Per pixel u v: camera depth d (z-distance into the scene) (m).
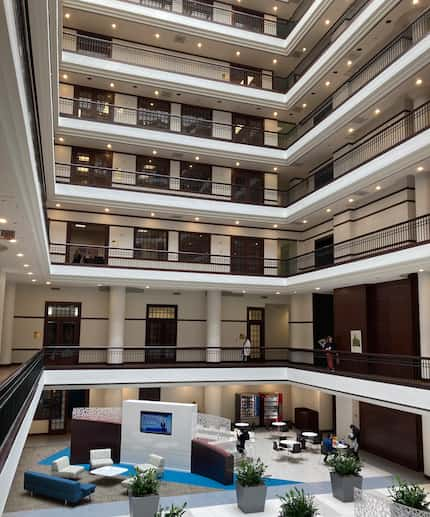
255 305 24.86
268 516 11.60
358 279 17.48
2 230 10.62
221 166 23.33
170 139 20.97
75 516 11.75
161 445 16.33
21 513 11.92
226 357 23.94
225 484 14.44
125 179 21.52
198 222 23.08
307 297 23.08
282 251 24.70
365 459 17.52
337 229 20.64
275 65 23.91
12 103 5.16
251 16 22.31
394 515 9.69
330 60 18.95
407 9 15.94
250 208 22.22
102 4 19.42
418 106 16.16
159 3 22.02
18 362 20.70
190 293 23.72
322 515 11.63
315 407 22.27
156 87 20.95
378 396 14.84
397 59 15.33
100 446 16.67
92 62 19.64
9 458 6.26
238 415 22.92
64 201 19.38
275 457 17.64
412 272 15.41
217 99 22.03
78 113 20.67
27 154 6.64
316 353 21.78
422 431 16.02
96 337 21.92
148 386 19.31
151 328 22.89
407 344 16.41
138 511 10.88
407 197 17.00
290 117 24.23
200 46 22.17
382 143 18.30
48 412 20.78
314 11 20.00
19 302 21.03
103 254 21.28
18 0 4.68
